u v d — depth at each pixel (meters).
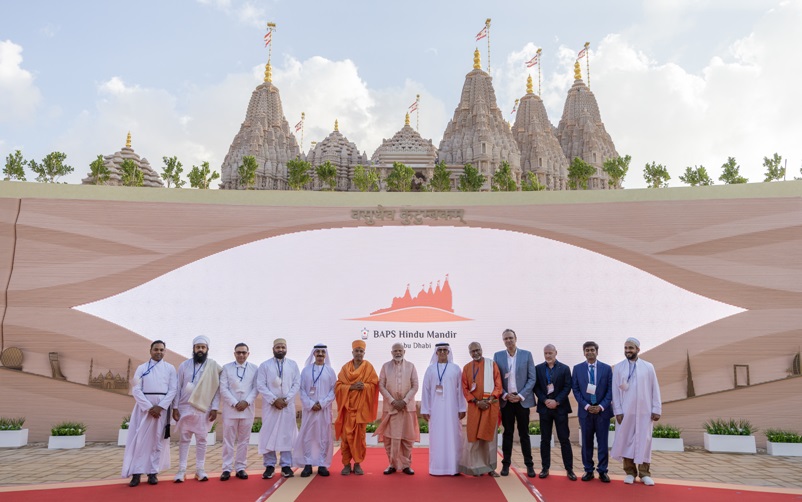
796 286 11.52
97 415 11.66
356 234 12.77
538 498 6.18
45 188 12.66
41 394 11.68
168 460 7.24
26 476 7.74
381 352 12.05
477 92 64.38
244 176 44.34
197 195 12.94
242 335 12.11
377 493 6.33
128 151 47.94
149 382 7.14
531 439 11.17
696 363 11.49
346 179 61.78
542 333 11.98
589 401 7.30
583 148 68.38
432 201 12.97
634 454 7.06
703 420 11.27
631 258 12.17
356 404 7.53
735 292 11.70
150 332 12.03
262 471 8.04
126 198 12.88
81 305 12.07
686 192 12.44
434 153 63.66
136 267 12.34
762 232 11.84
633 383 7.21
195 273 12.37
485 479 7.18
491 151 60.31
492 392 7.36
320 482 6.98
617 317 11.91
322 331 12.18
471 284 12.34
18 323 11.89
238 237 12.68
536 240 12.48
